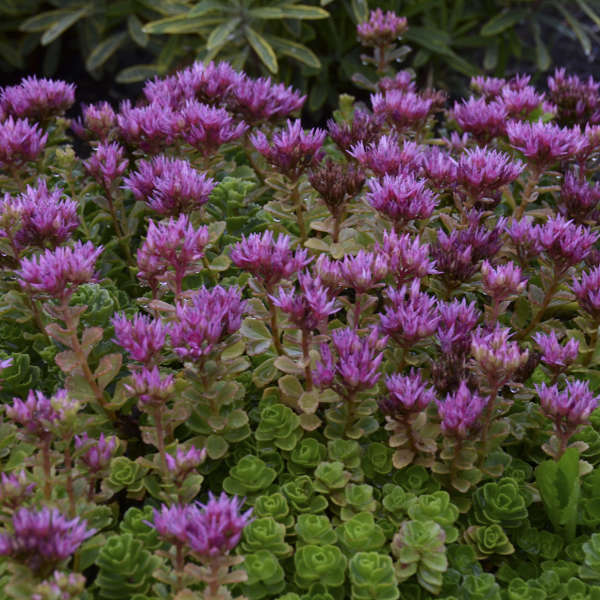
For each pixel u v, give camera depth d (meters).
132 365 1.12
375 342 1.12
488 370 1.12
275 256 1.14
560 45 2.78
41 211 1.18
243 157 1.41
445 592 1.11
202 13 1.95
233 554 1.11
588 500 1.14
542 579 1.11
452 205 1.34
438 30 2.22
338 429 1.16
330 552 1.09
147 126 1.29
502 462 1.16
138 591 1.09
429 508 1.11
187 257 1.15
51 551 1.03
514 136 1.27
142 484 1.13
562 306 1.27
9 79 2.61
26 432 1.07
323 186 1.23
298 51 2.07
